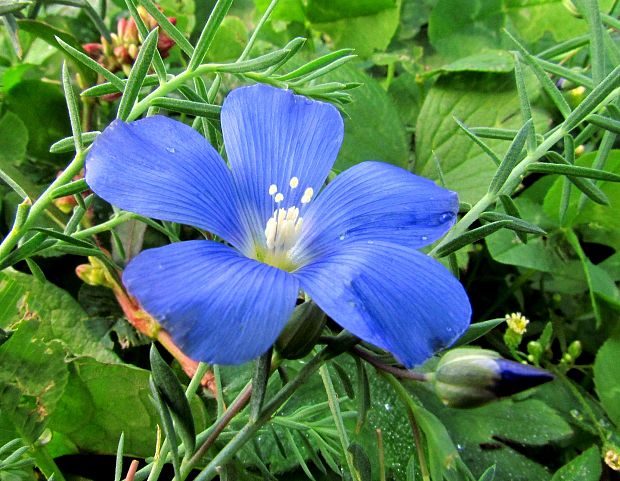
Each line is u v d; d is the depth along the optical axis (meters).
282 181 0.05
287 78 0.06
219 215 0.05
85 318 0.08
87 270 0.08
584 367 0.09
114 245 0.08
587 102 0.06
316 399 0.07
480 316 0.10
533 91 0.10
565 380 0.09
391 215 0.05
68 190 0.05
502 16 0.12
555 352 0.10
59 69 0.10
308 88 0.06
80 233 0.06
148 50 0.05
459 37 0.12
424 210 0.05
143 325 0.08
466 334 0.05
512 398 0.08
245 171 0.05
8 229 0.09
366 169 0.05
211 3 0.12
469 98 0.10
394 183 0.05
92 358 0.07
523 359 0.09
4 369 0.06
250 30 0.12
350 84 0.06
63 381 0.06
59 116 0.09
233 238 0.05
